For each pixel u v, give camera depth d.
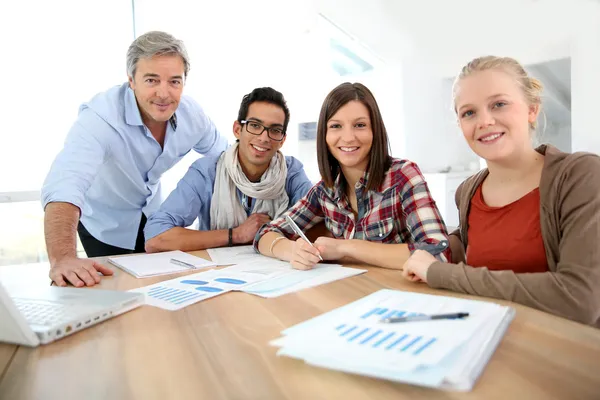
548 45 3.01
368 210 1.21
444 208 3.49
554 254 0.87
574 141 2.94
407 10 3.74
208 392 0.44
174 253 1.28
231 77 3.48
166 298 0.79
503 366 0.48
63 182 1.35
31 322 0.62
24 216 2.72
